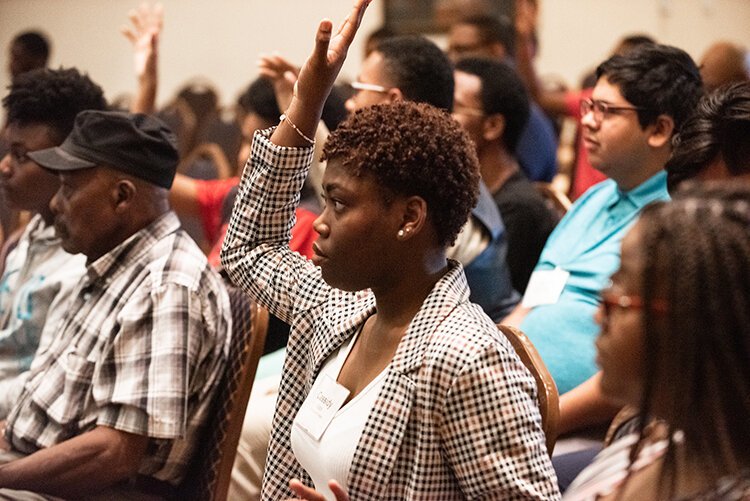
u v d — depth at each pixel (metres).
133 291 2.50
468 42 5.07
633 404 1.36
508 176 3.53
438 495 1.75
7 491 2.33
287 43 8.11
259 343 2.46
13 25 8.73
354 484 1.77
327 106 3.41
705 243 1.22
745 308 1.20
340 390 1.84
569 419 2.52
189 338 2.42
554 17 7.50
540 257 3.32
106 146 2.54
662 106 2.74
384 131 1.76
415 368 1.75
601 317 1.35
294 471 1.98
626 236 1.33
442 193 1.78
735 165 2.10
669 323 1.23
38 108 2.97
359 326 1.91
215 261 3.56
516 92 3.50
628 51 2.84
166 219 2.61
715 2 7.20
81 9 8.56
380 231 1.78
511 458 1.69
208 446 2.48
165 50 8.37
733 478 1.23
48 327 2.88
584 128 2.87
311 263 2.05
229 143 5.81
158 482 2.53
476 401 1.70
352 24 1.99
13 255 3.17
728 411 1.22
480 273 3.07
